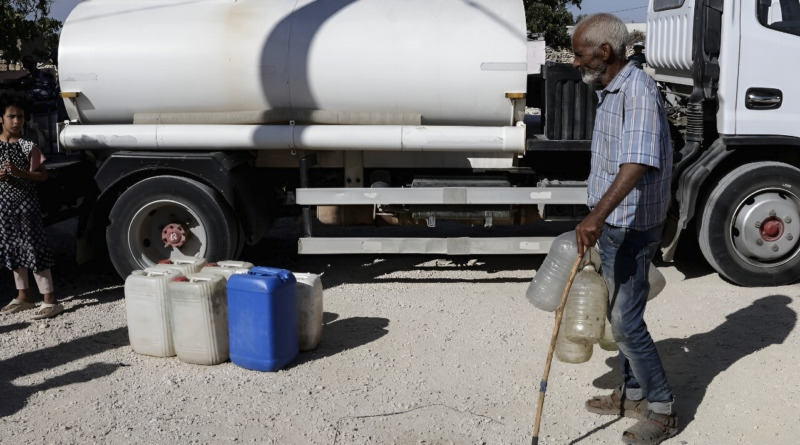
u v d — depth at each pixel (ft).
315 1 21.09
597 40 11.92
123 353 17.26
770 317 19.07
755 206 21.07
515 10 20.57
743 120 20.90
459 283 22.43
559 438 13.37
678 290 21.45
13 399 14.93
